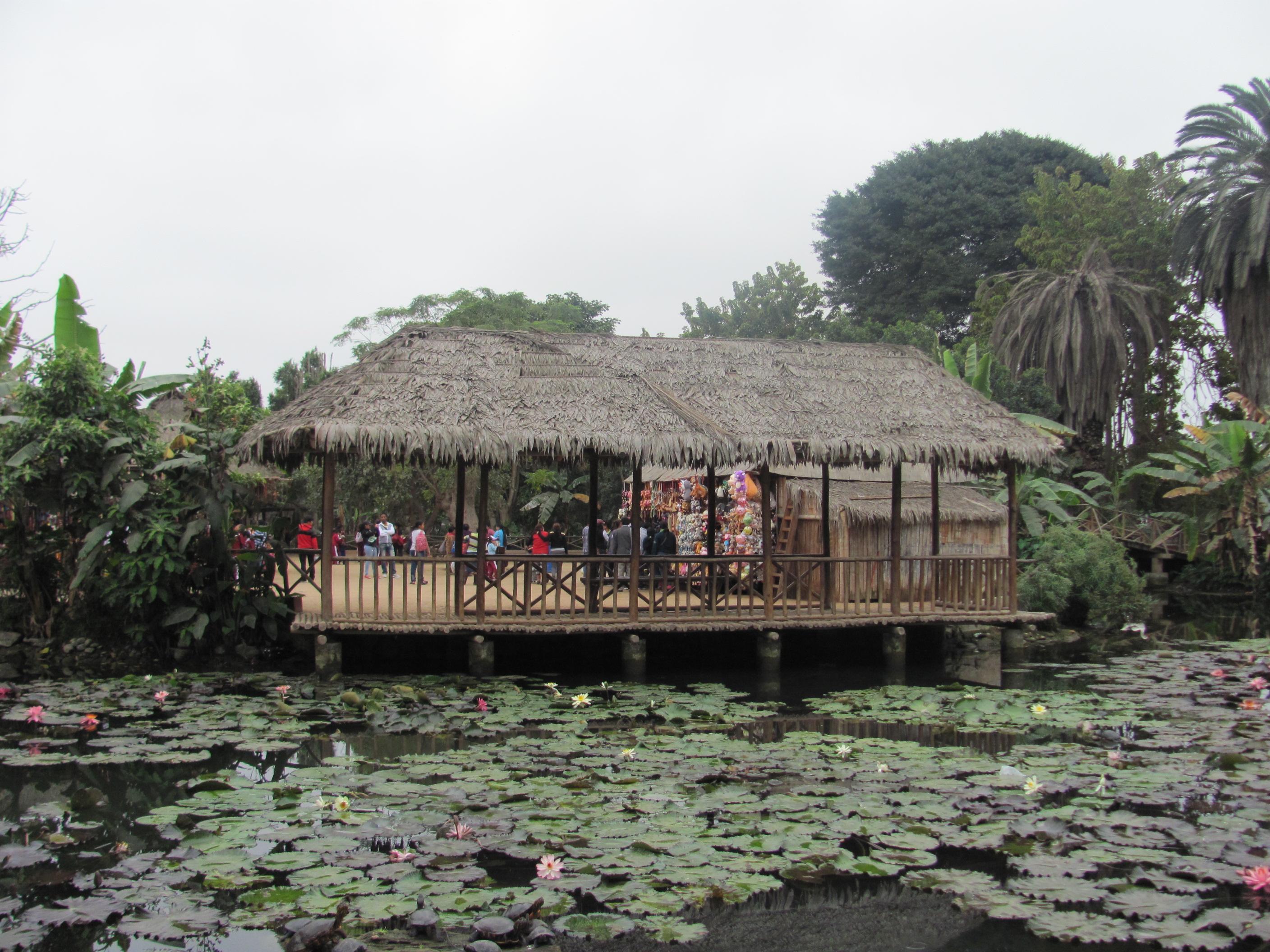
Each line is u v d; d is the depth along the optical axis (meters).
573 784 6.86
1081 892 5.14
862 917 5.06
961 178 42.22
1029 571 16.89
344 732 8.66
